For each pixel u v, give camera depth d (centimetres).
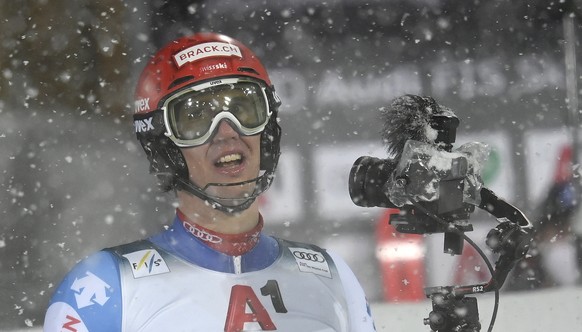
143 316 548
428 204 562
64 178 1853
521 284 1506
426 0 1858
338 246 1706
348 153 1827
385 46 1859
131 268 562
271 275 589
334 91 1844
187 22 1908
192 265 573
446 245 580
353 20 1858
